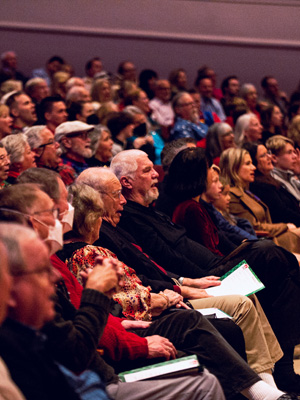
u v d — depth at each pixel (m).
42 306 2.04
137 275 3.98
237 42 14.25
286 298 4.48
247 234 5.47
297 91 13.21
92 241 3.57
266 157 6.84
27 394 1.88
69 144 6.06
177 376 2.82
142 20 13.91
